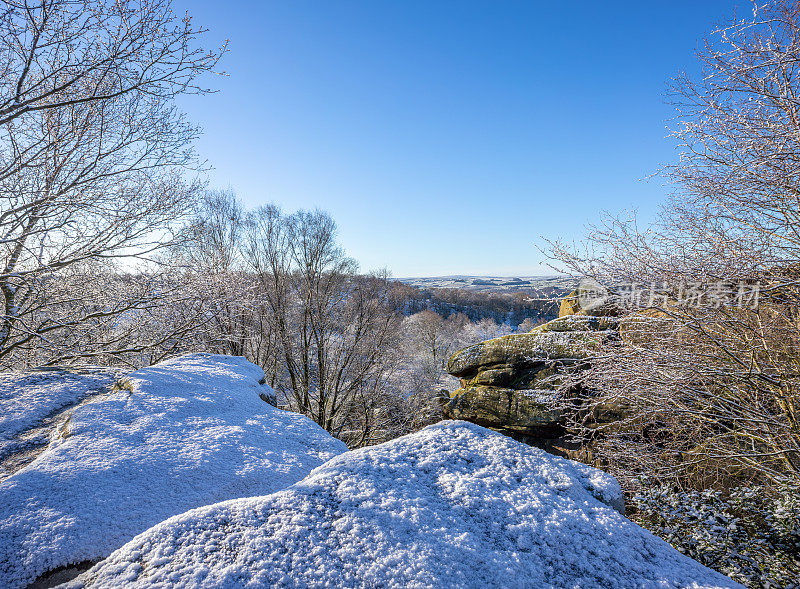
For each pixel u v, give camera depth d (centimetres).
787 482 438
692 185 515
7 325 643
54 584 221
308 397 1543
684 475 546
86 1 524
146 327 984
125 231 727
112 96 546
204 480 336
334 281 1644
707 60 479
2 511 263
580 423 696
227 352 1431
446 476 230
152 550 165
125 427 395
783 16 423
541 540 184
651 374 525
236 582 147
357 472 228
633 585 163
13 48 545
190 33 563
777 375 454
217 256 1349
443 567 162
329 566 158
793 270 451
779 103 425
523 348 879
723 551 361
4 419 402
